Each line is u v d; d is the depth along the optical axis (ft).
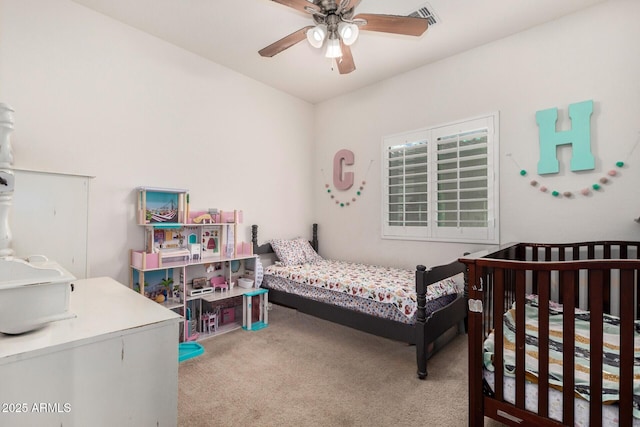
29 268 3.00
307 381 6.57
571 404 3.82
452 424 5.24
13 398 2.62
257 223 11.85
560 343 5.04
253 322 10.12
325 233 13.84
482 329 4.70
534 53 8.56
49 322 3.06
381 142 11.89
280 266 11.24
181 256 9.05
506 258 7.09
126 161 8.47
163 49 9.23
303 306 9.75
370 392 6.17
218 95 10.61
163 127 9.22
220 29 8.69
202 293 9.44
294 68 10.93
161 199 9.09
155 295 8.82
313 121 14.25
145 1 7.54
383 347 8.32
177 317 3.67
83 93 7.73
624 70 7.37
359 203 12.64
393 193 11.55
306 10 6.19
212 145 10.44
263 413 5.50
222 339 8.82
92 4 7.67
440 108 10.33
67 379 2.88
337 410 5.60
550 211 8.34
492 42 9.27
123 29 8.42
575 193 7.98
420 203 10.77
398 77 11.41
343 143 13.17
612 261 3.62
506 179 9.04
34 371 2.71
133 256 8.38
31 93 7.00
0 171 3.40
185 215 9.19
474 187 9.66
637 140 7.22
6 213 3.45
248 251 10.66
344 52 7.41
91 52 7.87
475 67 9.59
